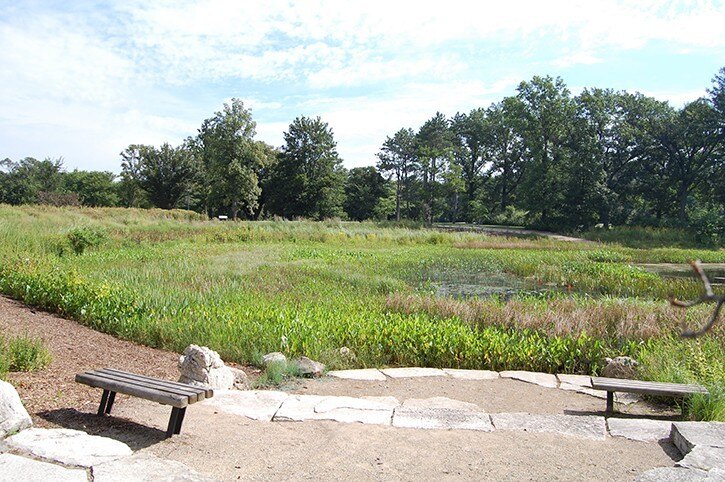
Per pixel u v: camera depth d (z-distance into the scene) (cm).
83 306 1009
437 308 1173
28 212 3272
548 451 480
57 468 378
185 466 400
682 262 3102
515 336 954
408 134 7538
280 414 556
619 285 1803
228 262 1955
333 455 455
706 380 659
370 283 1586
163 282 1391
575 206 5269
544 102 5400
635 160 5650
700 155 5381
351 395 675
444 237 3825
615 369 776
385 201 7369
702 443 465
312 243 3247
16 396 453
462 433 522
